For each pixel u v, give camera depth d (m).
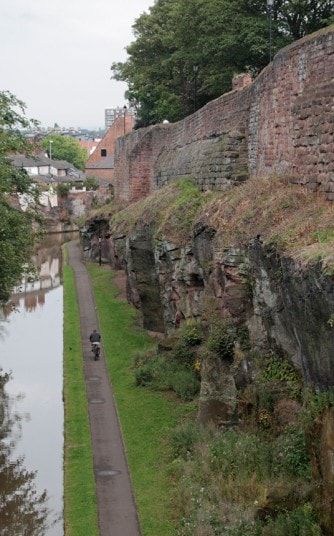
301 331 15.79
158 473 22.30
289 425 18.66
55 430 29.75
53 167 132.88
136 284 39.34
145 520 19.73
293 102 22.75
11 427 30.27
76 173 141.38
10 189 33.72
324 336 14.47
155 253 32.94
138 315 43.47
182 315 31.11
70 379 33.50
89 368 35.00
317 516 14.99
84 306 48.75
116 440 26.11
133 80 64.81
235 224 23.08
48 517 23.02
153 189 51.47
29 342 43.72
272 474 18.06
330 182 19.31
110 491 22.12
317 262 14.60
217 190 31.72
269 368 20.19
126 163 60.09
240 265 22.36
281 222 19.84
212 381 23.48
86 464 24.25
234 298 22.88
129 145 59.66
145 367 31.34
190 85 56.91
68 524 20.53
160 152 49.19
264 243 19.23
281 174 23.75
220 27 45.56
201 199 31.81
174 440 23.47
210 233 25.23
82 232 75.12
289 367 19.73
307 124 21.14
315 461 15.24
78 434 26.97
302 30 43.75
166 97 59.16
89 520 20.47
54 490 24.78
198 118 37.28
